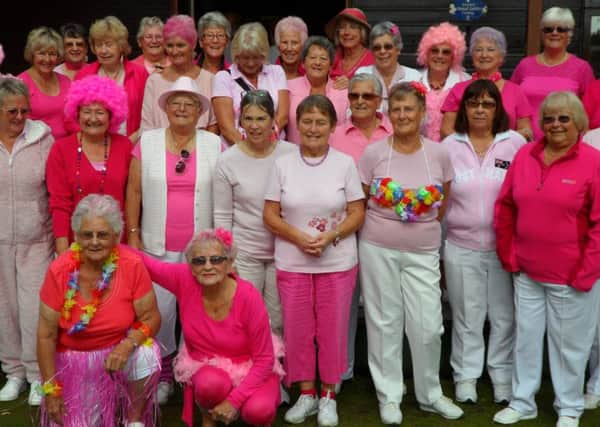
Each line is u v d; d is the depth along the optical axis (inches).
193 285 132.8
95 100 141.8
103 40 184.2
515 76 200.2
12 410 149.9
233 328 131.7
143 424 135.5
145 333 133.0
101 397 131.5
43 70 179.0
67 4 277.0
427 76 184.7
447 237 153.3
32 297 153.1
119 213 129.3
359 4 246.1
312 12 354.9
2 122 146.7
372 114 153.0
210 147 149.6
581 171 135.2
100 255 126.7
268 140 145.7
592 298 139.6
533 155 139.7
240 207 146.3
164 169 146.2
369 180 144.9
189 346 136.8
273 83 176.1
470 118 148.6
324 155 141.5
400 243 142.2
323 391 146.3
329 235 138.3
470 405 153.4
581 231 137.0
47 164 147.8
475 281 150.6
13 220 150.3
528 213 138.8
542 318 143.9
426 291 143.6
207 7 332.5
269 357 132.0
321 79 178.7
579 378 141.9
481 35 176.1
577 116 133.8
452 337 156.6
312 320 143.6
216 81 173.5
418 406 153.3
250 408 129.3
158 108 177.3
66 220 147.7
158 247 147.3
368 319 147.6
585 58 238.2
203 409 133.3
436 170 142.3
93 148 146.7
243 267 146.8
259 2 353.1
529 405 146.3
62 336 131.1
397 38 180.5
